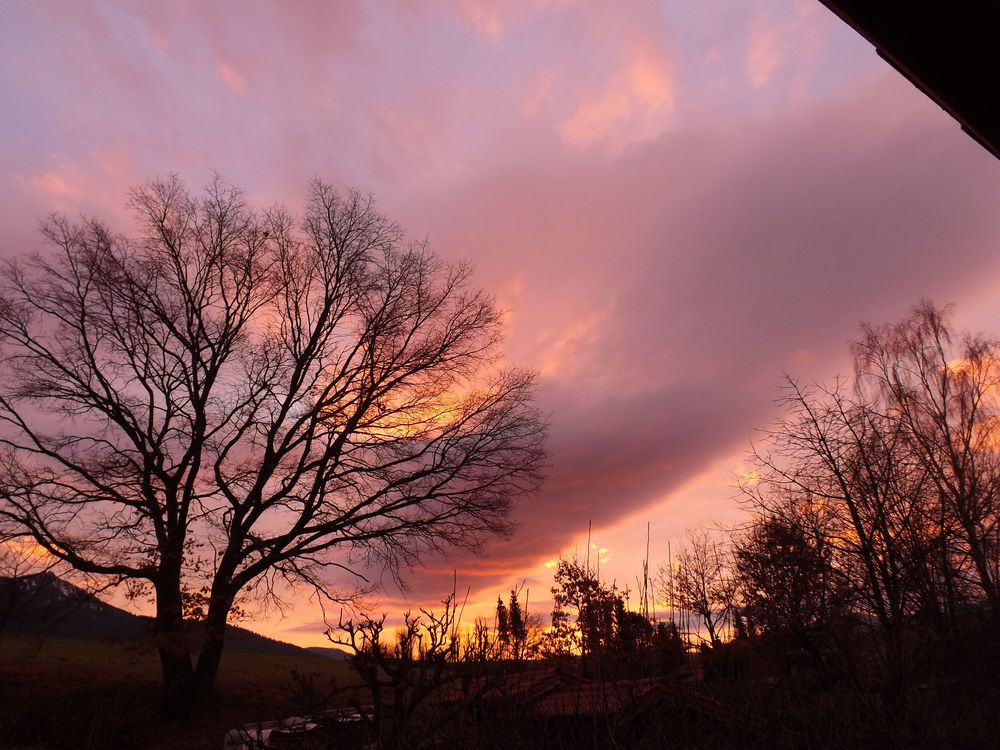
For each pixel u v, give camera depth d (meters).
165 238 25.08
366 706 4.96
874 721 5.15
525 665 4.81
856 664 5.92
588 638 5.00
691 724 4.85
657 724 4.46
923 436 14.12
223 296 25.53
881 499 10.71
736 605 6.55
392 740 4.37
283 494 23.95
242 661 33.69
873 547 9.54
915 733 5.21
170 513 22.95
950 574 10.66
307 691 4.79
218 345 24.70
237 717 21.70
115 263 24.14
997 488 14.45
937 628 8.13
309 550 23.55
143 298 24.45
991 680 6.28
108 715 20.22
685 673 5.19
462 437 24.86
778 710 5.00
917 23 1.72
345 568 23.91
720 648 5.81
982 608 10.23
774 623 6.33
